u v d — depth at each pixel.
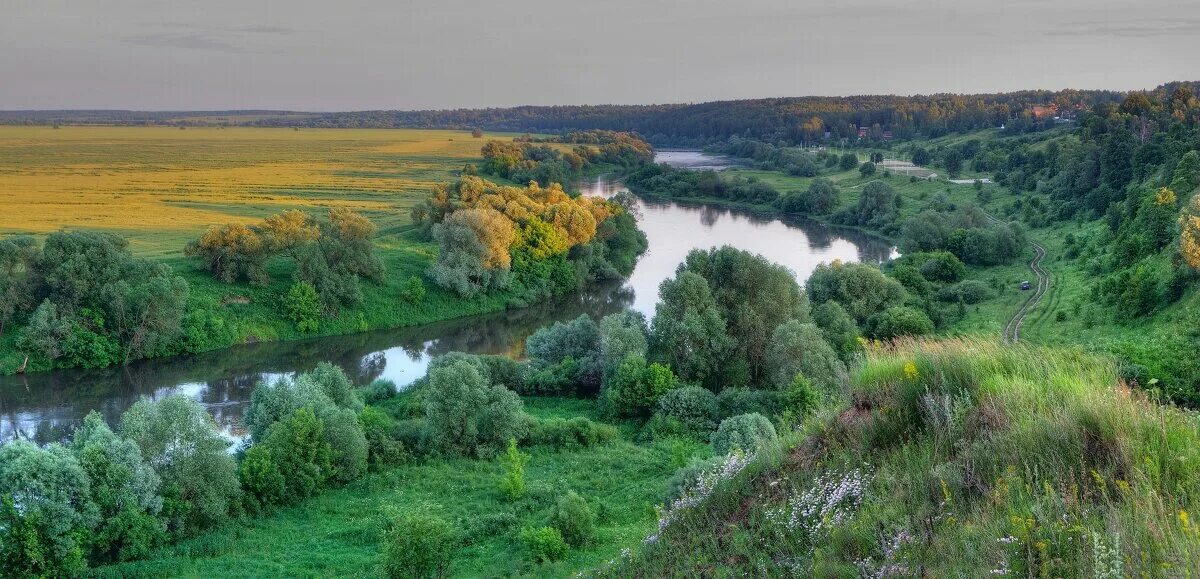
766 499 11.38
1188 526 7.23
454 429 45.22
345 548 32.31
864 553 8.98
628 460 43.19
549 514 32.38
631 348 55.91
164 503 33.78
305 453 39.44
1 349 67.88
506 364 60.25
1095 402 9.52
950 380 11.73
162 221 121.62
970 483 9.40
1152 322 60.97
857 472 10.30
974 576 7.62
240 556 31.83
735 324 58.66
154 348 72.75
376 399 58.75
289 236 84.94
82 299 71.88
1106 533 7.31
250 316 79.88
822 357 51.31
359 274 89.62
